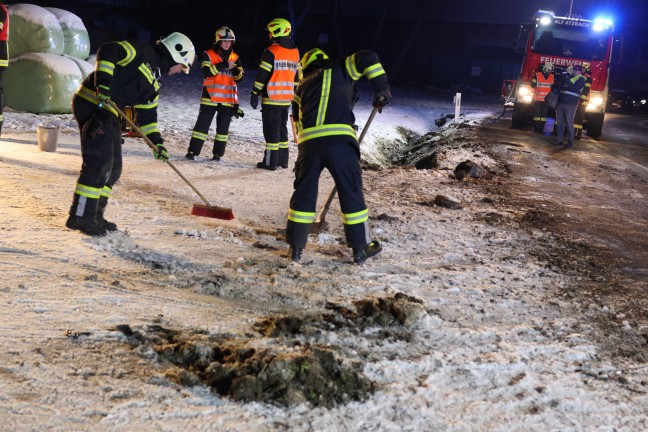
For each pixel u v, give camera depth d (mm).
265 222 7457
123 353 3912
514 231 8258
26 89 14250
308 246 6617
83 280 4980
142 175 9141
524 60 22469
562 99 18734
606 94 21969
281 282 5395
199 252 6012
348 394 3625
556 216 9617
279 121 10562
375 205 8992
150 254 5805
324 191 9547
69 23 15352
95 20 35844
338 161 5855
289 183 9727
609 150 19125
